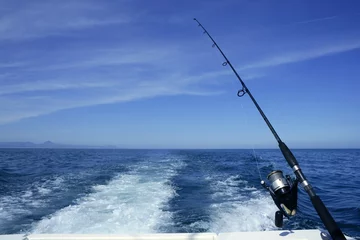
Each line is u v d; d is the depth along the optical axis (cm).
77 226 455
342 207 655
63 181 915
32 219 493
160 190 764
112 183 877
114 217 501
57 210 549
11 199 649
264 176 1084
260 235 263
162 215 516
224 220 487
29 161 1908
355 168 1753
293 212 224
